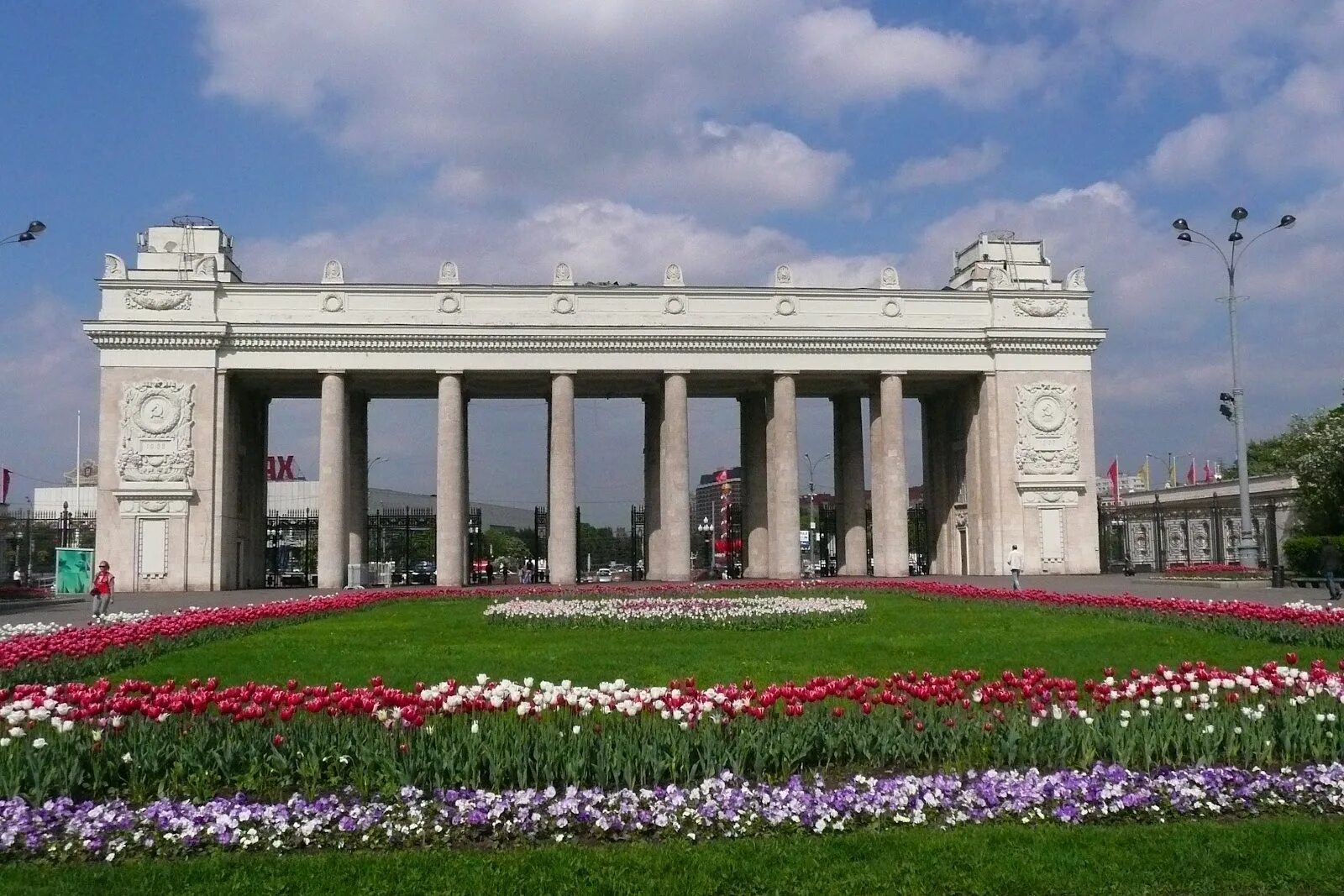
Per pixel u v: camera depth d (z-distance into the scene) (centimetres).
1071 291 7300
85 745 1352
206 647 2978
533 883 1048
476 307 6856
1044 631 3167
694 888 1034
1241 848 1134
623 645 2958
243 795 1282
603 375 7100
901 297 7169
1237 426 5894
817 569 8919
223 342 6631
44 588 7144
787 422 6994
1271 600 4422
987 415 7200
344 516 6700
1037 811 1269
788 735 1423
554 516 6756
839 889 1034
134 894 1029
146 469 6531
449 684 1592
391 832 1202
